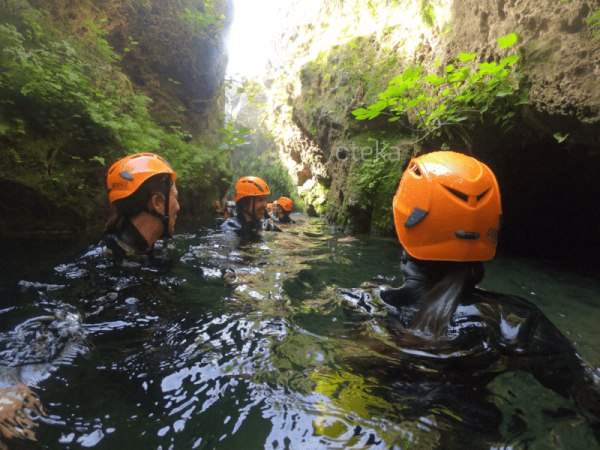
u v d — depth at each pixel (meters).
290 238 5.34
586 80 2.84
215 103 9.32
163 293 2.26
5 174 3.91
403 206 1.66
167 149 6.82
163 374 1.41
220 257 3.68
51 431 1.07
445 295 1.52
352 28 7.74
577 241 4.91
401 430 1.09
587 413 1.13
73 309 1.87
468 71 3.84
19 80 4.10
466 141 4.45
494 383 1.27
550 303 2.48
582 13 2.84
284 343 1.71
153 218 2.64
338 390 1.30
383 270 3.51
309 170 10.86
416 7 5.59
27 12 4.67
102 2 6.45
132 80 7.32
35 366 1.37
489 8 3.71
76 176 4.50
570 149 3.68
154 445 1.04
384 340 1.57
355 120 6.76
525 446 1.01
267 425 1.13
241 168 14.42
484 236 1.49
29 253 3.11
